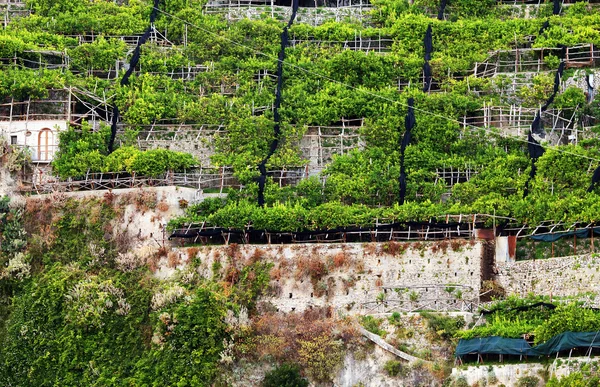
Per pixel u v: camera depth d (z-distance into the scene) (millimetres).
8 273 127875
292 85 140750
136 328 123625
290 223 128250
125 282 126875
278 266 126125
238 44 144000
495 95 138750
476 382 116875
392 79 141750
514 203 128500
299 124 137250
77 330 124188
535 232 127188
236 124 136750
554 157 131500
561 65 139500
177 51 143750
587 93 138125
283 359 120938
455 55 143125
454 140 135750
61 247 130000
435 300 124500
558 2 147375
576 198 127875
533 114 136750
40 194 132750
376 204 132250
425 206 129375
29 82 137250
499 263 126125
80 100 137875
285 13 149000
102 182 133500
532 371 116438
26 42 142750
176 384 119625
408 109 137000
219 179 134250
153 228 130000
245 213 128625
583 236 125875
